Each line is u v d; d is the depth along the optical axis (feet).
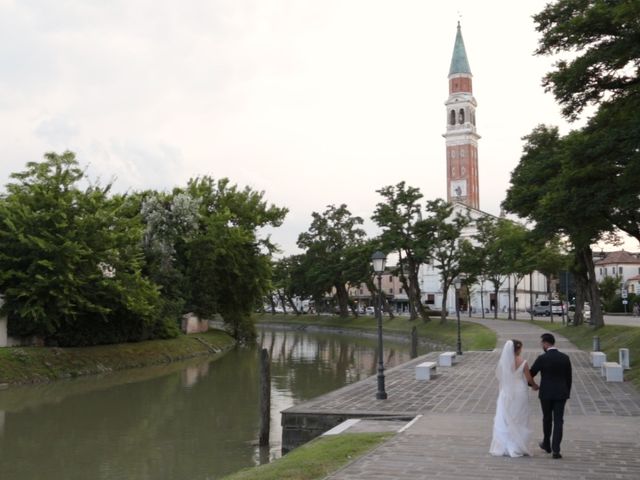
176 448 69.46
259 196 229.25
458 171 443.73
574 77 70.18
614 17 63.98
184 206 197.57
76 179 135.54
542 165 128.57
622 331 127.13
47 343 136.98
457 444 42.16
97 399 103.09
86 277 130.41
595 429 47.57
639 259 437.17
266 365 70.54
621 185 78.38
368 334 278.87
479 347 147.23
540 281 432.25
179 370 143.95
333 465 38.29
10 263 125.59
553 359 38.47
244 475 39.34
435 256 245.86
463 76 449.06
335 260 326.65
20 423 84.33
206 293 204.13
